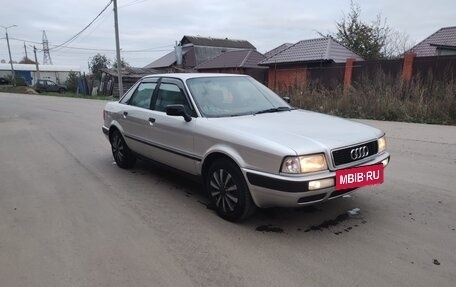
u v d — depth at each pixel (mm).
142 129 5379
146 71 39906
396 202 4578
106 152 7773
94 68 60156
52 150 8055
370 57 33688
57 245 3590
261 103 4902
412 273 3027
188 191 5113
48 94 40188
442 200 4641
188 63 45281
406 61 15609
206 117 4340
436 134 9352
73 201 4781
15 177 5926
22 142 9164
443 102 11742
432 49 23109
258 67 30891
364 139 3863
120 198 4863
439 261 3203
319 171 3463
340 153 3594
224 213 4094
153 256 3361
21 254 3432
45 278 3043
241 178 3814
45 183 5574
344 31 34875
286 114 4570
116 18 26812
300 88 16547
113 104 6438
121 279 3010
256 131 3811
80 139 9477
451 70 14344
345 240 3611
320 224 3980
